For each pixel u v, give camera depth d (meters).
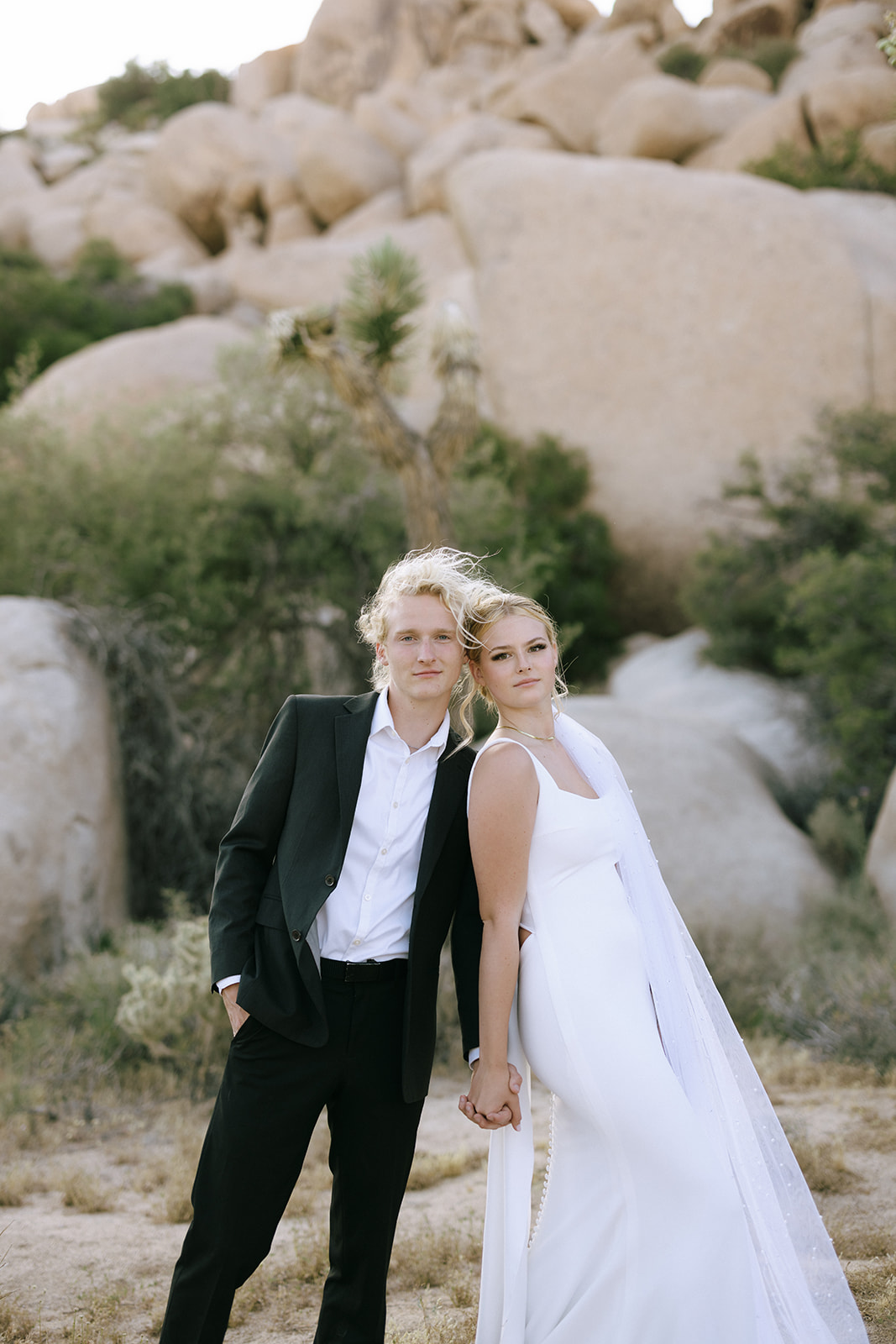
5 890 7.50
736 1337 2.26
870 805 10.08
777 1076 5.59
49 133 48.97
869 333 15.52
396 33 38.06
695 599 13.88
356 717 2.65
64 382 18.00
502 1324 2.46
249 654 11.24
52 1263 3.65
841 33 24.88
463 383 8.93
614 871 2.62
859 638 10.23
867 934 8.04
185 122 32.91
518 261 17.06
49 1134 5.11
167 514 11.32
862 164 18.25
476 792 2.54
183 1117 5.36
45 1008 6.75
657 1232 2.36
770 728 12.12
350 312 8.76
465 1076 6.20
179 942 6.11
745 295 15.95
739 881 8.83
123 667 9.55
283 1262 3.64
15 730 8.07
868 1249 3.32
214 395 12.83
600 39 30.72
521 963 2.58
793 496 13.89
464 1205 4.12
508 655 2.67
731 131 22.61
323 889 2.47
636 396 16.19
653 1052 2.46
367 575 11.62
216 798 10.23
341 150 30.14
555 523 15.68
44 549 10.80
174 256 32.25
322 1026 2.41
